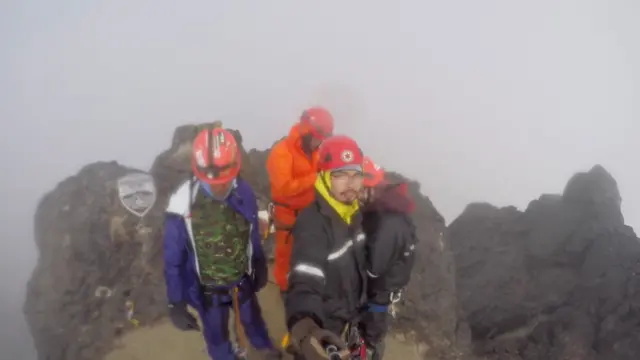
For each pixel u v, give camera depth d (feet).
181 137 16.69
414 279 13.73
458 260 21.59
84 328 12.61
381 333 8.19
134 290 13.19
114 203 14.39
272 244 13.89
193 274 8.73
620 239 19.99
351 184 7.00
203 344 12.07
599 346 17.17
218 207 8.24
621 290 18.13
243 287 9.21
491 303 19.27
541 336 17.97
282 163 10.24
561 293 18.90
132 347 12.09
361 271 7.52
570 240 20.40
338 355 6.14
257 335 9.90
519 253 21.15
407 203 7.78
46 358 12.71
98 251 13.60
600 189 22.03
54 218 14.38
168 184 15.61
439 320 13.34
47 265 13.70
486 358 18.01
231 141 8.05
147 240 13.93
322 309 6.87
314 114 10.08
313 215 7.20
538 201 22.75
